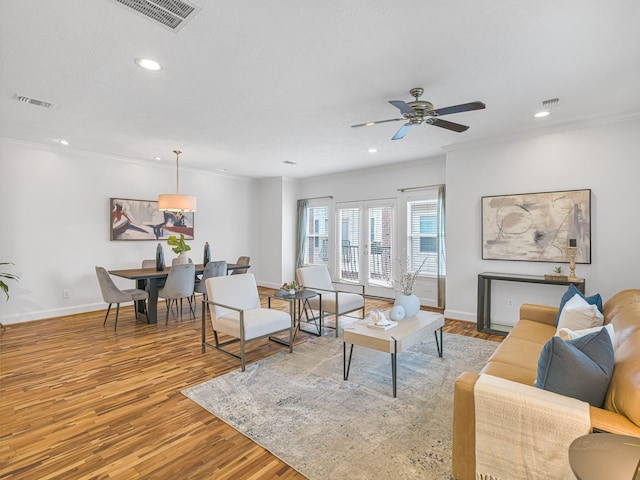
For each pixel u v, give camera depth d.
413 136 4.44
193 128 4.09
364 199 6.83
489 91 3.04
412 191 6.15
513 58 2.45
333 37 2.19
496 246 4.46
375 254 6.71
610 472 0.95
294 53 2.38
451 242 4.87
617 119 3.65
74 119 3.77
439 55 2.41
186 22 2.02
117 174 5.70
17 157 4.73
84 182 5.34
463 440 1.64
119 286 5.74
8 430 2.19
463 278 4.78
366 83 2.86
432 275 5.97
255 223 8.02
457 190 4.80
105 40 2.21
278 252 7.72
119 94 3.08
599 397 1.50
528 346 2.54
